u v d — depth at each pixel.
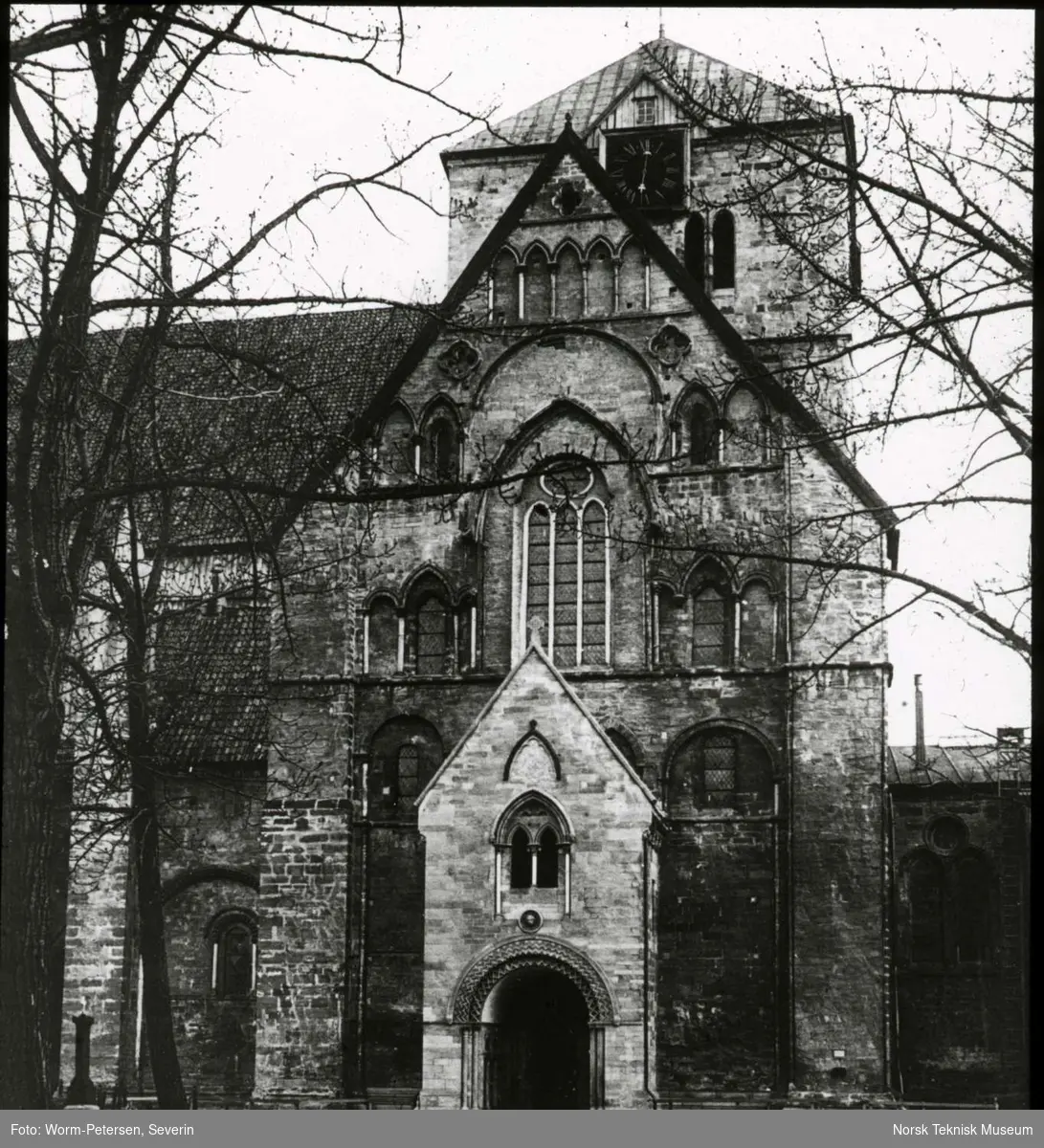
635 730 60.38
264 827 61.44
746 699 59.84
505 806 56.81
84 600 48.25
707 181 70.81
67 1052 63.19
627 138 71.44
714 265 70.19
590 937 55.53
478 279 64.50
